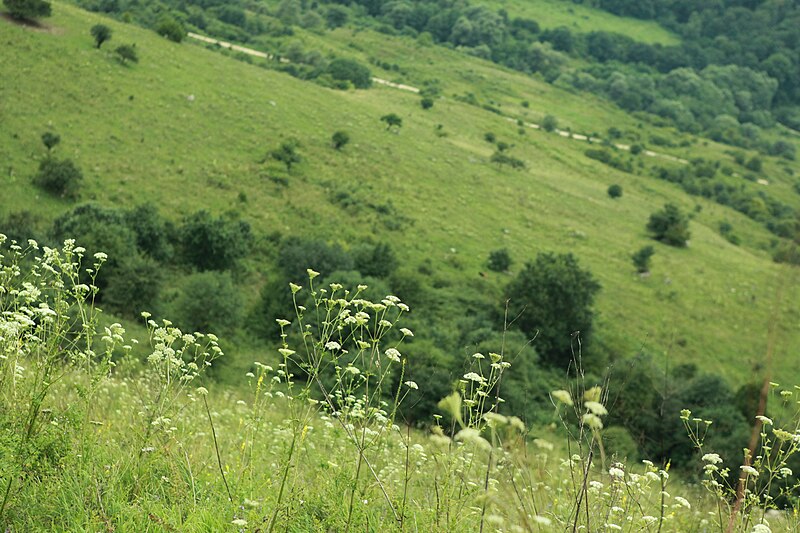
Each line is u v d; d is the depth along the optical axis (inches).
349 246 2669.8
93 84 3277.6
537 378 1594.5
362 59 7667.3
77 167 2423.7
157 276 1724.9
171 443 201.9
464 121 5428.2
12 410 173.0
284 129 3641.7
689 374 2220.7
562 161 5162.4
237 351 1541.6
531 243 3245.6
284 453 190.5
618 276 3110.2
